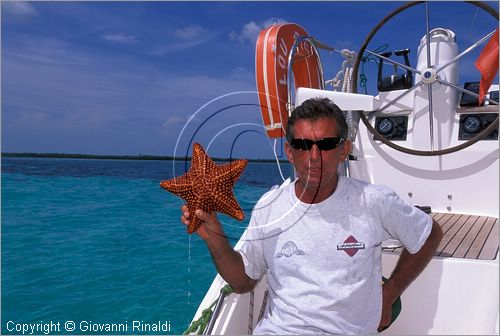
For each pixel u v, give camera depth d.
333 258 1.38
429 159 2.96
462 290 1.73
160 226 7.78
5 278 5.13
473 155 2.83
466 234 2.34
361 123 3.19
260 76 2.30
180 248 6.23
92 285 4.84
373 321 1.42
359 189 1.45
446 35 2.92
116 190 12.86
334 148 1.39
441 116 2.90
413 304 1.80
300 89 2.29
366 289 1.39
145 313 4.08
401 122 3.10
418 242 1.49
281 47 2.32
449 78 2.87
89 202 10.69
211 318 1.57
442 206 2.95
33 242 6.82
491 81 2.41
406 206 1.47
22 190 12.88
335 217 1.41
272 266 1.46
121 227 7.74
